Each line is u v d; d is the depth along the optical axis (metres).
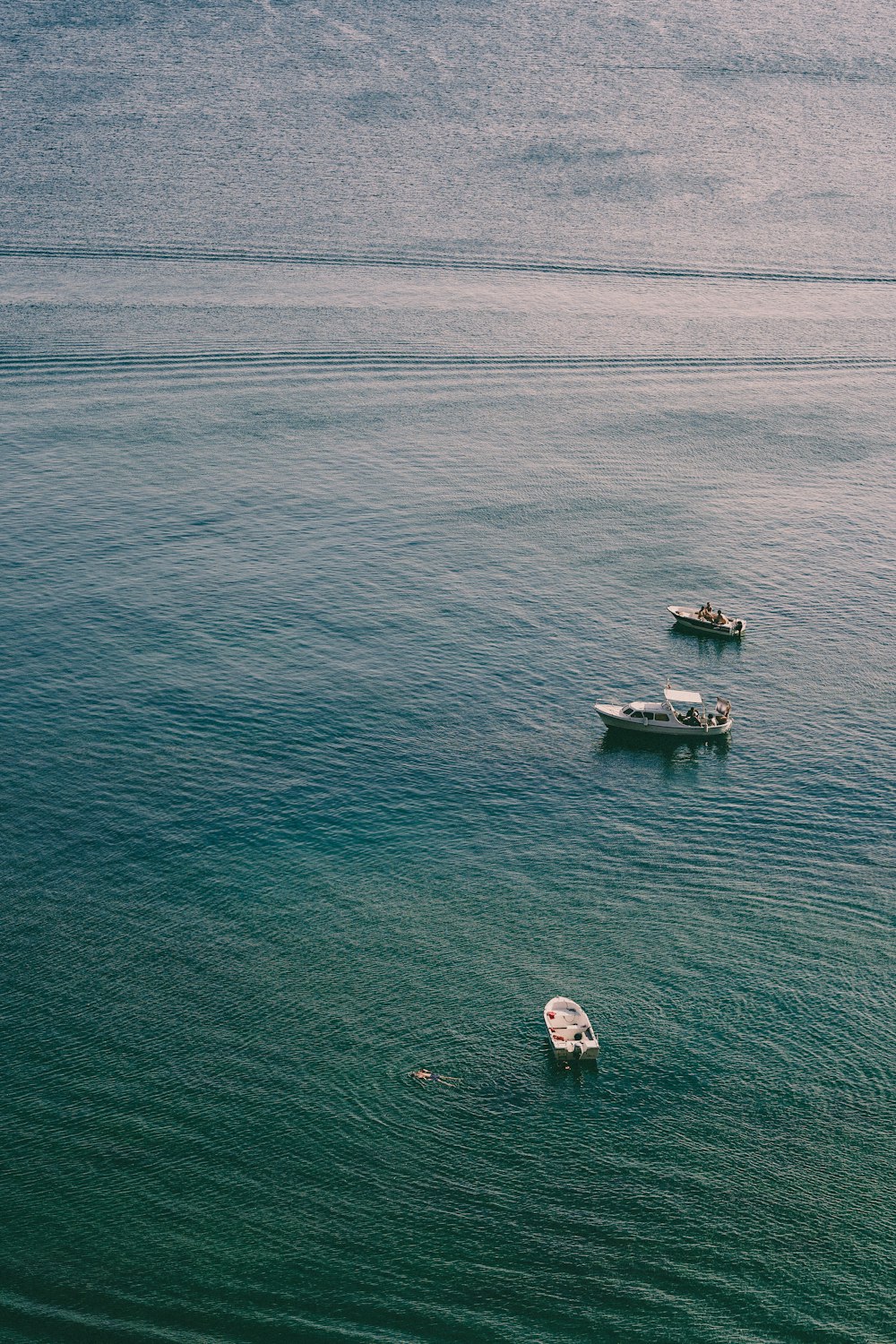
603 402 167.38
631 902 87.81
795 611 125.69
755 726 108.25
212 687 109.75
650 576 130.62
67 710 105.94
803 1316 62.81
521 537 136.62
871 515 143.38
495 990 80.12
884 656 118.75
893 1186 68.81
